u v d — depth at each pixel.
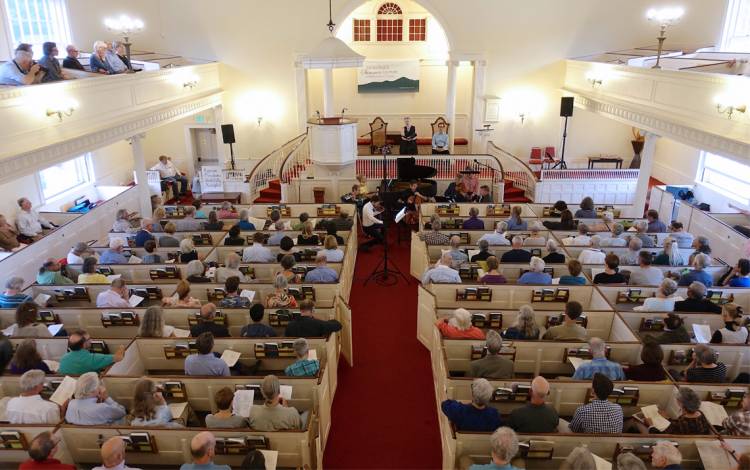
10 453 4.70
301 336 6.16
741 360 5.89
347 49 11.37
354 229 10.86
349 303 9.47
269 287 7.50
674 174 16.52
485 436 4.54
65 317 6.94
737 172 13.46
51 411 4.81
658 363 5.31
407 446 6.07
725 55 13.82
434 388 7.07
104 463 4.01
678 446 4.44
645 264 7.55
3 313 7.02
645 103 12.05
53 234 10.59
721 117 9.24
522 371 6.18
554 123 17.67
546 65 17.05
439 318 6.87
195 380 5.35
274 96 17.34
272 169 16.58
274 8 16.50
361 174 14.38
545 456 4.53
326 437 6.07
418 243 9.91
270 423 4.72
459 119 19.00
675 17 11.72
